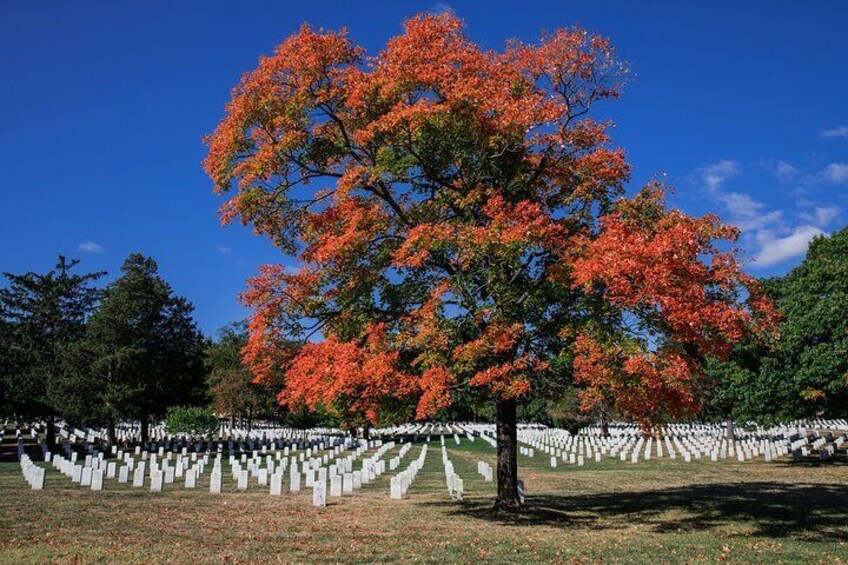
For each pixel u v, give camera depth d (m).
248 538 14.22
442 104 14.51
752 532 15.70
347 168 17.30
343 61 16.39
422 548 13.45
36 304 58.62
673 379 12.59
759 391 34.38
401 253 14.38
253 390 68.56
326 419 68.00
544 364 14.24
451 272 16.28
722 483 26.34
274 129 16.23
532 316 15.04
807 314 32.47
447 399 14.10
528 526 16.25
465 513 18.27
